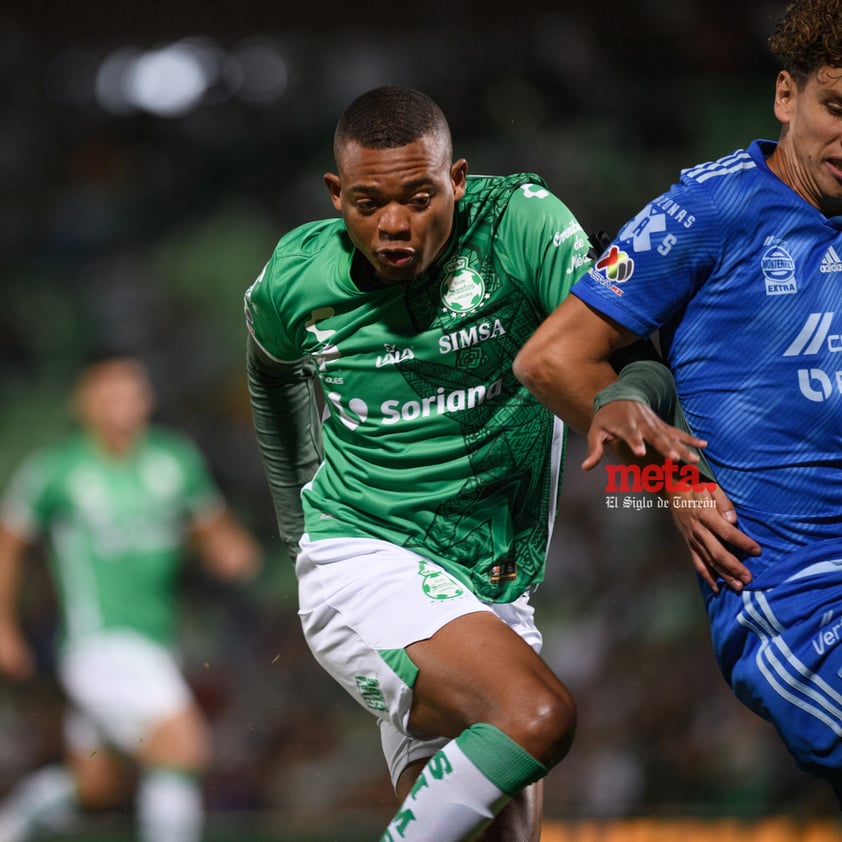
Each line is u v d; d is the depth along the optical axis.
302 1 46.16
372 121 9.34
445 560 10.50
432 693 9.62
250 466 39.09
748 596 9.12
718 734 26.64
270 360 11.16
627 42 44.84
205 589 34.12
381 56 46.91
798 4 8.86
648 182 41.72
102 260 46.19
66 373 43.44
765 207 8.83
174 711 23.25
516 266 10.00
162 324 43.81
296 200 46.59
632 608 29.89
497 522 10.62
